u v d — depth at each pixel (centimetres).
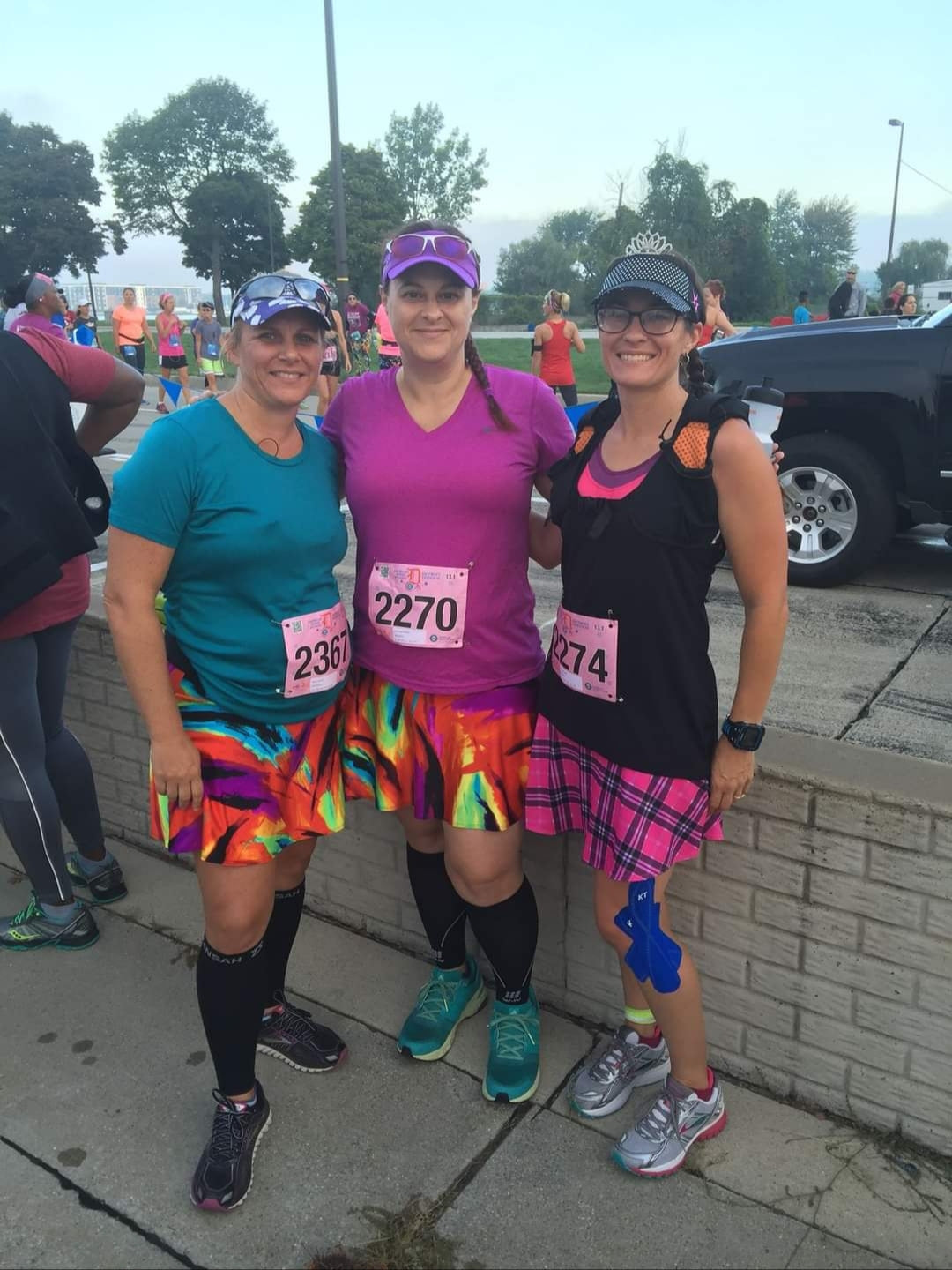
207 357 1590
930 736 290
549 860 245
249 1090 208
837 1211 194
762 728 183
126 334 1653
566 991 254
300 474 194
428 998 246
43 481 237
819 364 467
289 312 178
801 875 206
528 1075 225
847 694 326
